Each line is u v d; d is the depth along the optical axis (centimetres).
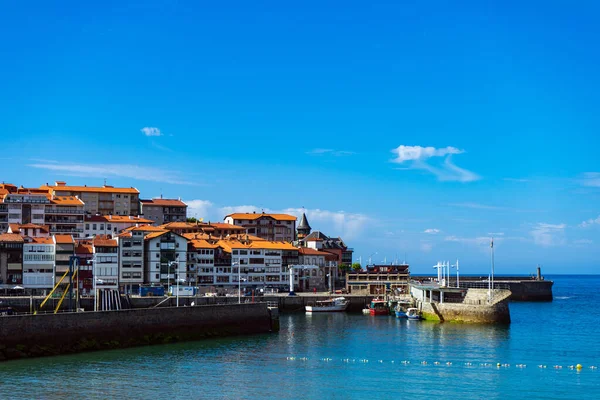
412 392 9438
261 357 11894
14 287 19525
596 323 17862
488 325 17025
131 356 11775
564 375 10550
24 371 10319
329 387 9675
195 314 14088
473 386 9812
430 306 18262
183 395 9156
